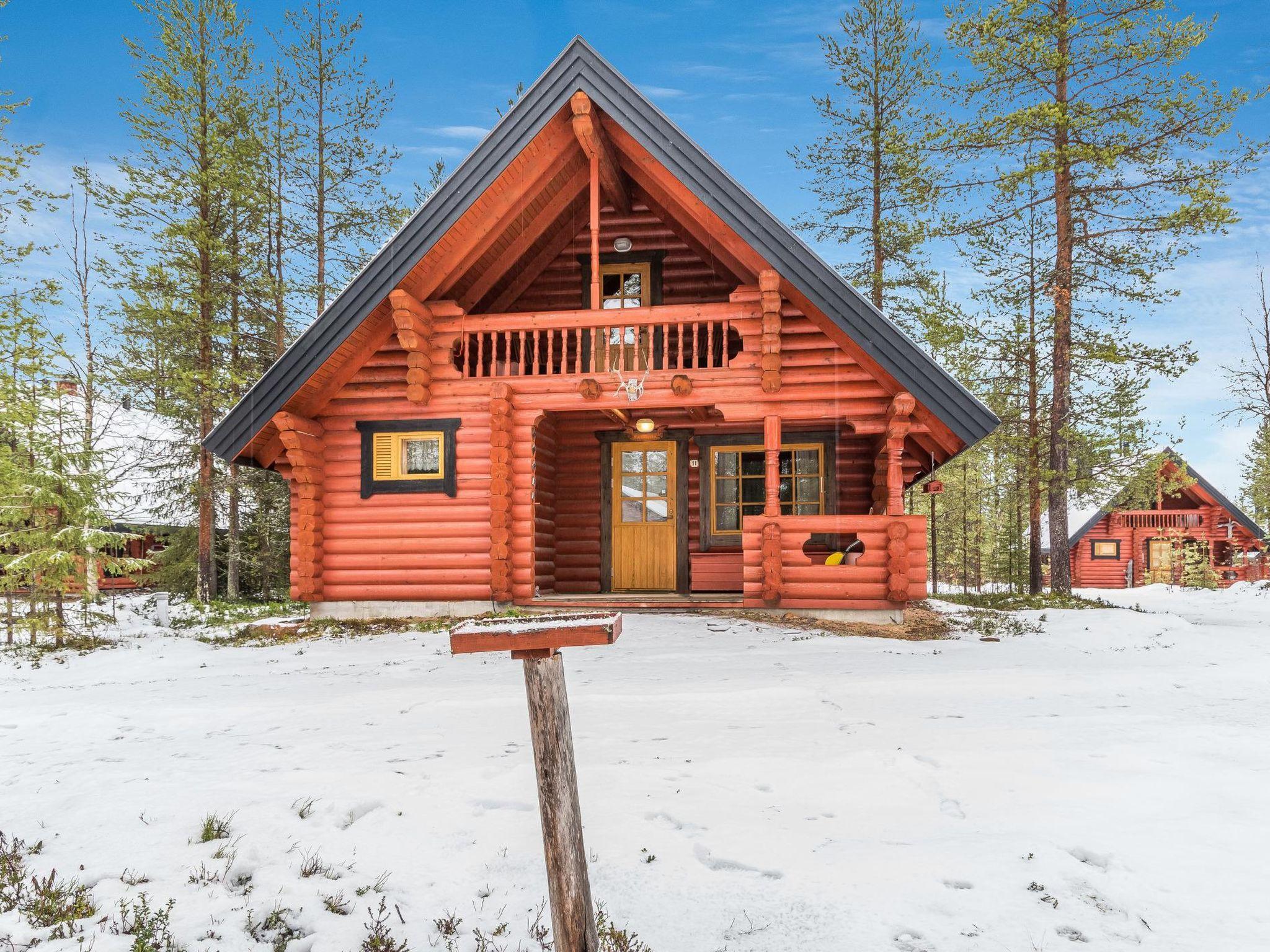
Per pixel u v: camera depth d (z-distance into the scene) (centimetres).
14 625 1338
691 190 1164
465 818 400
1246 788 425
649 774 459
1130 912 295
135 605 1855
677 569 1482
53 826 400
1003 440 2188
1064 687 717
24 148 1788
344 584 1307
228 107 1961
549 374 1284
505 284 1480
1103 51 1841
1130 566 3631
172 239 1953
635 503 1512
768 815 396
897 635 1080
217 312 2091
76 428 1417
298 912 312
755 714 612
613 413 1384
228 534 2322
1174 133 1825
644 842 362
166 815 409
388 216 2353
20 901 321
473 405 1297
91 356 2184
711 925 293
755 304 1241
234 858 358
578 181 1340
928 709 628
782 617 1172
